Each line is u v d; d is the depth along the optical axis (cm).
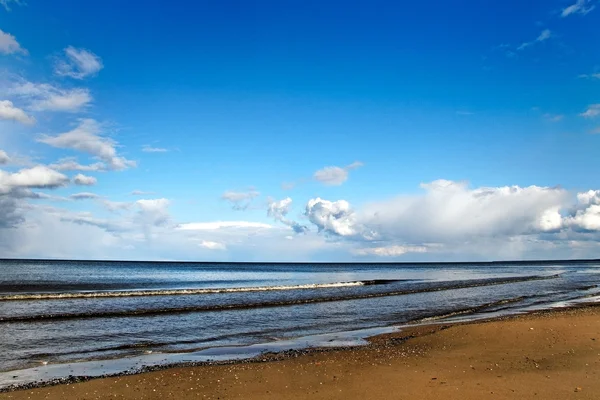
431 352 1552
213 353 1650
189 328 2223
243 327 2277
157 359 1541
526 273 10500
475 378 1173
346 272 12912
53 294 3612
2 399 1054
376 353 1558
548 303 3366
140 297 3794
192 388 1140
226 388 1137
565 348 1516
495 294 4284
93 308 2909
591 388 1054
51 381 1213
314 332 2134
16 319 2369
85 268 11962
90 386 1161
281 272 12950
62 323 2300
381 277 8962
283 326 2317
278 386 1152
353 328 2255
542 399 977
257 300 3609
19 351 1642
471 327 1947
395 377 1208
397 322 2462
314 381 1191
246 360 1502
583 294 4212
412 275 10044
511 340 1675
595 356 1395
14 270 9031
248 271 13912
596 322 1989
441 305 3316
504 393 1028
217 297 3869
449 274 10556
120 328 2191
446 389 1078
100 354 1619
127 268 13850
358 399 1025
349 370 1303
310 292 4519
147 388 1141
